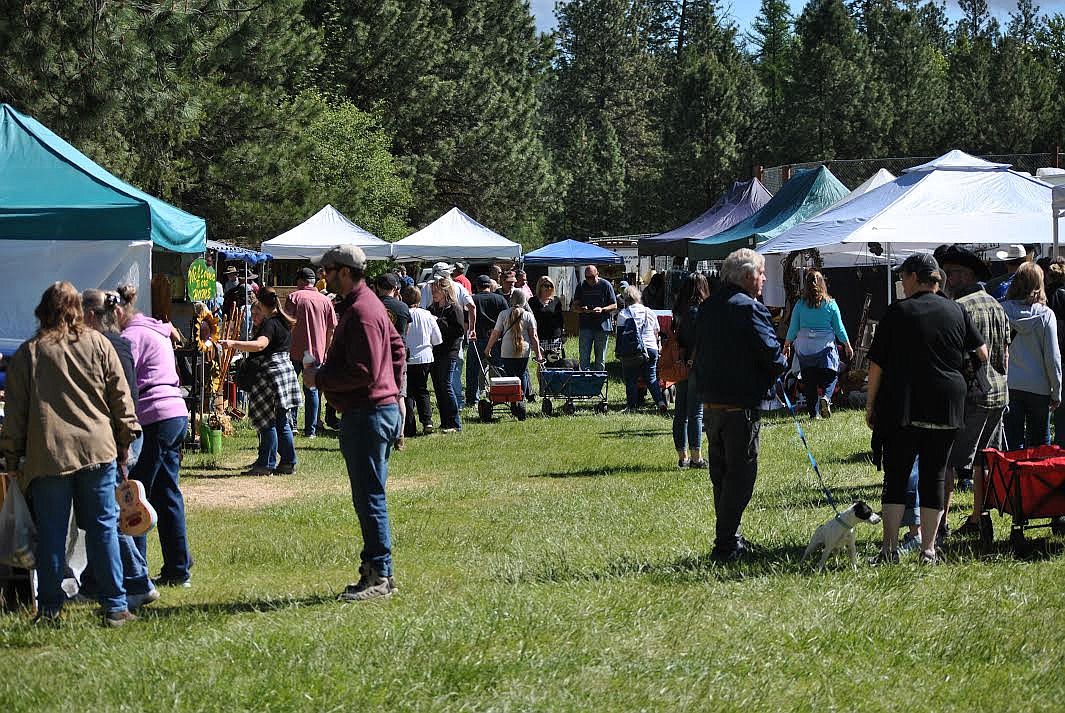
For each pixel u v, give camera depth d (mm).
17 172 11523
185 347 14477
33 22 16625
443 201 54094
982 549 7695
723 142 62781
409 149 50875
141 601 6914
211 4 19047
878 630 5883
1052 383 8875
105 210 11242
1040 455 7805
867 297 17297
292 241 25969
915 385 7055
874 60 67500
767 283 23000
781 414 16125
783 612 6188
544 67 59750
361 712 4828
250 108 28156
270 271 34094
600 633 5852
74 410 6375
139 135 24297
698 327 7617
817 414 15227
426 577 7664
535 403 18859
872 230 16938
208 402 14844
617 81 86500
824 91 62812
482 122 52406
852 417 15062
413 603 6645
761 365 7418
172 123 20359
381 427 6852
